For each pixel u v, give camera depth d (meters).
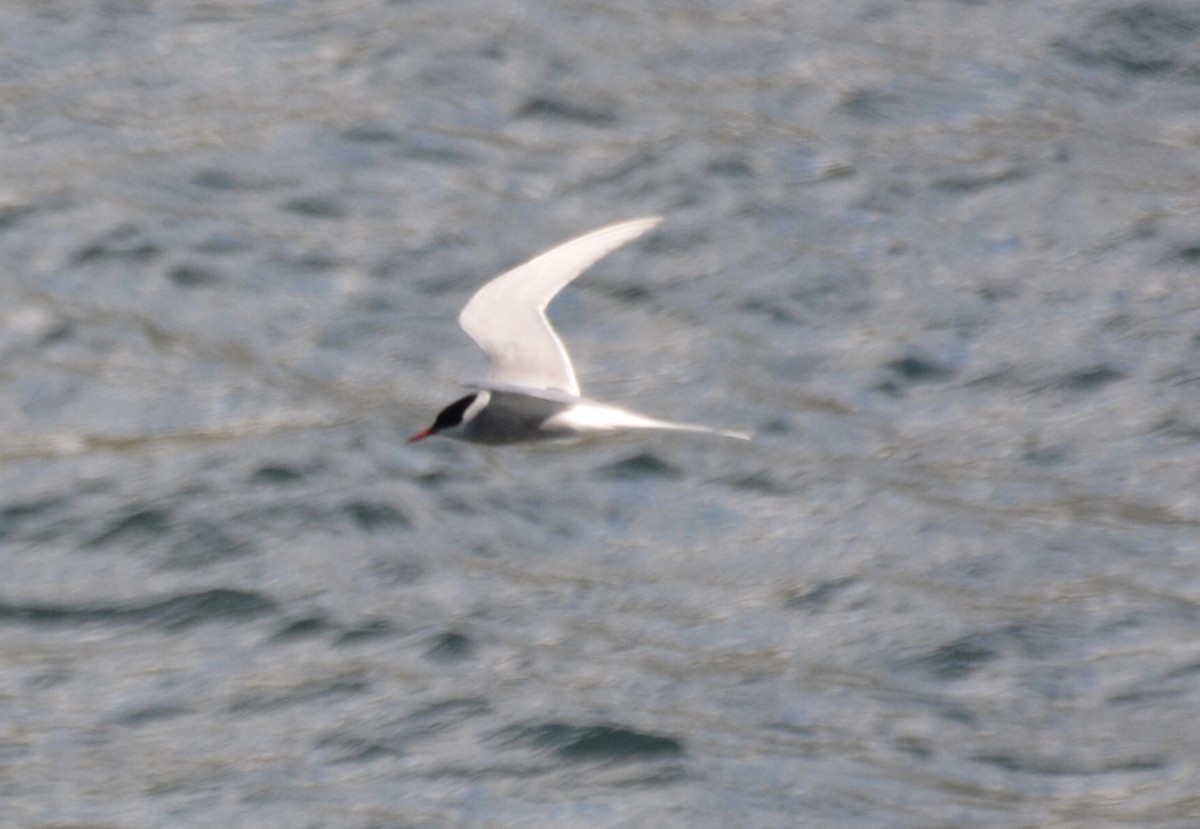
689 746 12.75
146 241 18.28
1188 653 13.91
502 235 18.56
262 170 19.34
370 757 12.66
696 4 22.59
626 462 15.89
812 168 19.72
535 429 9.25
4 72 20.66
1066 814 12.33
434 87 20.73
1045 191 19.59
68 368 16.73
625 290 17.95
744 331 17.50
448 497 15.41
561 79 20.92
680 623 14.22
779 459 16.00
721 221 18.84
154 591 14.30
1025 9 22.73
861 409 16.69
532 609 14.27
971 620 14.24
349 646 13.74
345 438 15.98
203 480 15.39
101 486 15.30
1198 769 12.70
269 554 14.65
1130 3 22.72
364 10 22.08
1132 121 20.98
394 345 17.22
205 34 21.50
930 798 12.45
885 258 18.53
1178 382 17.08
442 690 13.31
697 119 20.39
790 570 14.81
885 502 15.55
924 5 22.81
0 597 14.22
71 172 19.16
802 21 22.31
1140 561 14.98
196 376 16.73
